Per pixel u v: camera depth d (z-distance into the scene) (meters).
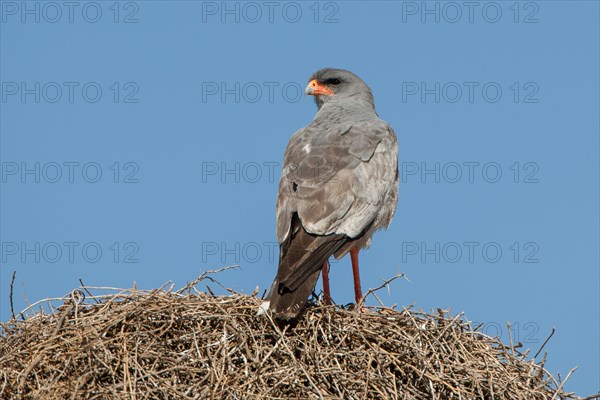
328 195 14.35
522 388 12.60
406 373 12.37
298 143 15.38
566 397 12.64
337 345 12.47
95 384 11.75
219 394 11.66
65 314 12.40
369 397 12.16
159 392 11.66
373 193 14.81
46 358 11.92
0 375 11.80
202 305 12.55
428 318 12.95
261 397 11.73
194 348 12.12
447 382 12.30
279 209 14.30
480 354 12.80
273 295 12.74
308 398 11.84
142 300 12.48
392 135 15.86
